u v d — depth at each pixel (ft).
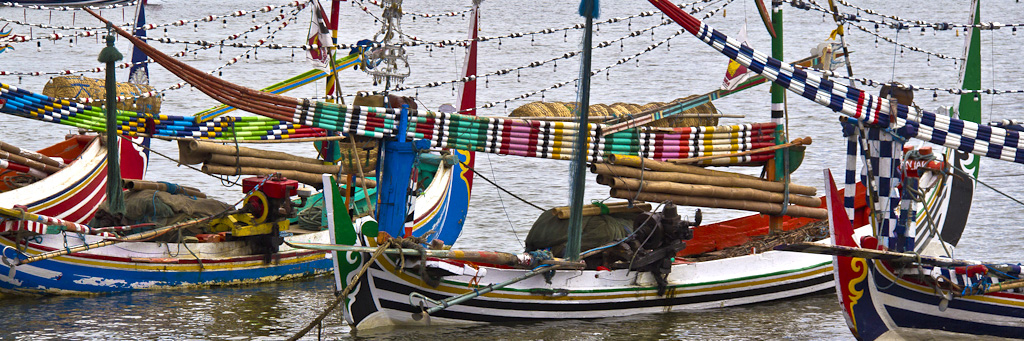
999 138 126.93
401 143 131.23
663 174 144.66
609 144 142.31
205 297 145.69
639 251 138.41
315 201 172.55
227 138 147.54
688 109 153.79
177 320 132.16
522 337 126.11
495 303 130.62
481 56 524.52
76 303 139.95
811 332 130.82
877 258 116.67
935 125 124.77
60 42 563.48
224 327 129.18
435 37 590.14
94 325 128.67
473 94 182.91
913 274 120.47
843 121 130.11
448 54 525.75
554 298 133.28
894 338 123.13
